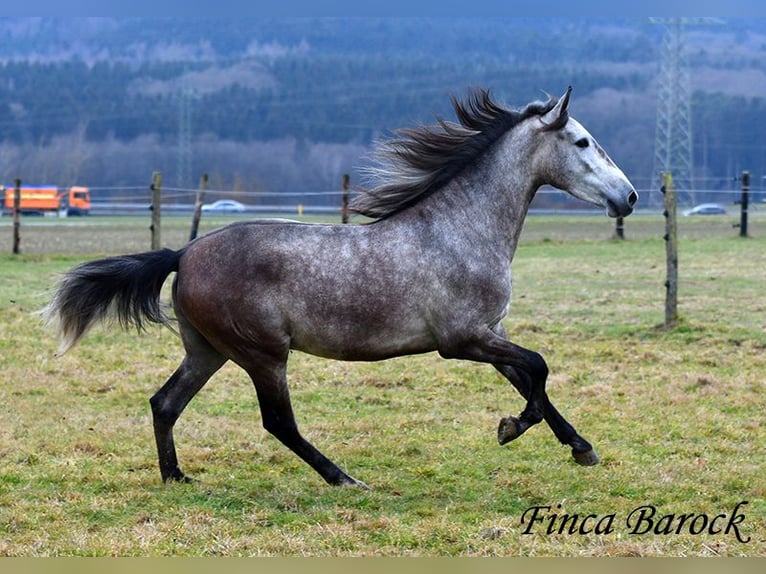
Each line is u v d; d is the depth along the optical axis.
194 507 8.16
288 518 7.96
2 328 15.86
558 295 19.36
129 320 8.74
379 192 8.70
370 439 10.31
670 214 15.98
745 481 8.80
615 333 15.80
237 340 8.42
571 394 12.09
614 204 8.77
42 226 44.19
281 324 8.38
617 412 11.20
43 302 18.19
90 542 7.42
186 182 116.25
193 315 8.51
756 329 15.64
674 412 11.19
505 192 8.79
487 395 12.15
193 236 21.95
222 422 10.89
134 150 131.50
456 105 8.94
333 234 8.49
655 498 8.43
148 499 8.44
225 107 152.00
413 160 8.73
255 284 8.33
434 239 8.48
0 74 167.88
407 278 8.35
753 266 22.92
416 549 7.38
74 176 122.75
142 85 173.00
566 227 40.03
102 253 27.89
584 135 8.84
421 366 13.47
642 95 144.50
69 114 145.38
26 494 8.49
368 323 8.35
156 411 8.82
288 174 126.44
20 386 12.47
